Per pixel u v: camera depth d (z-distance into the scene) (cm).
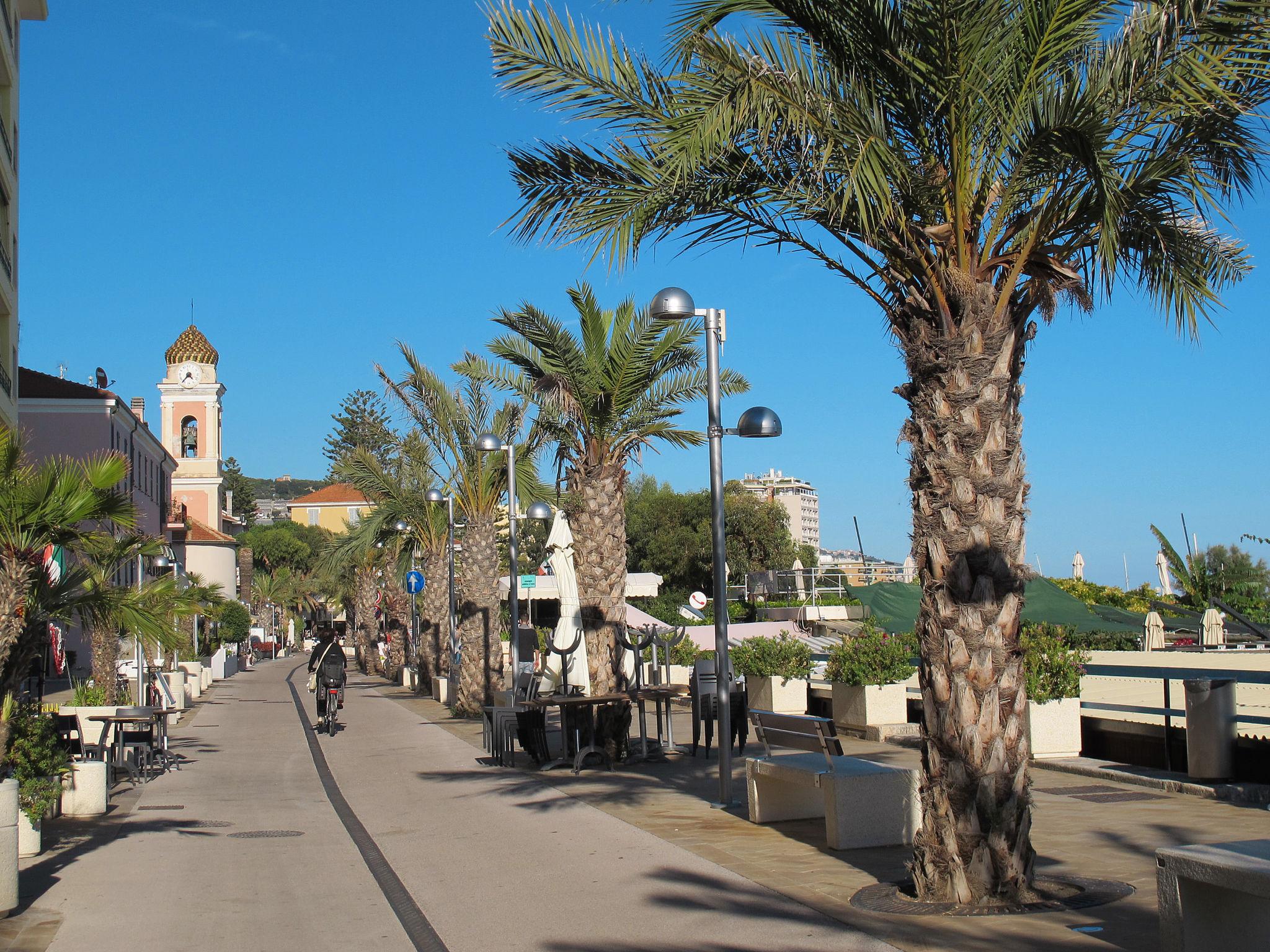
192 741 2028
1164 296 763
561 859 871
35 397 4422
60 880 862
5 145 2703
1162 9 656
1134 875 739
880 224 684
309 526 11838
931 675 689
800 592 4284
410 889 802
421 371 2580
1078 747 1300
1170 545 3512
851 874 771
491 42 764
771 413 1111
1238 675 1106
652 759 1507
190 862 931
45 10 2977
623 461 1639
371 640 5459
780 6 710
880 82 727
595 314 1593
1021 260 696
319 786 1412
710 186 802
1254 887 468
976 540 680
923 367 697
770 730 956
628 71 769
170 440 7781
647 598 5231
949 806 676
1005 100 692
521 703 1388
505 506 2650
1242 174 755
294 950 662
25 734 957
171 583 1045
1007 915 646
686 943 620
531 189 849
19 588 838
